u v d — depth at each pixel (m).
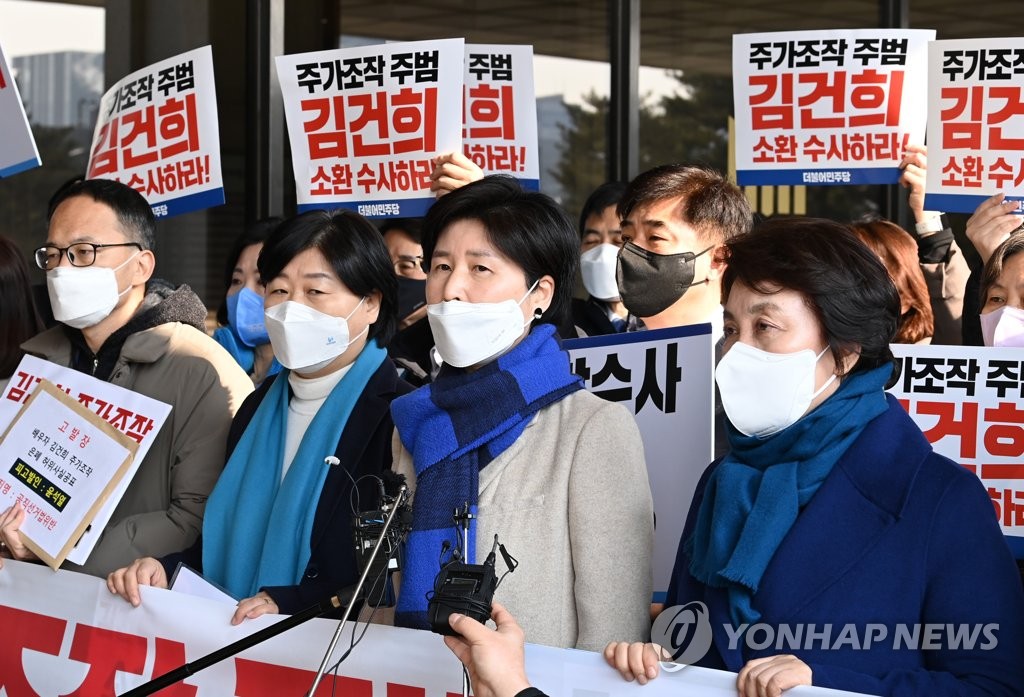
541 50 6.24
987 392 2.84
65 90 5.96
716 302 3.12
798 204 6.25
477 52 4.06
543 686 2.13
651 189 3.10
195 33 5.99
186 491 3.08
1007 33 6.46
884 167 3.88
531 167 4.07
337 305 2.84
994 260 3.14
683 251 3.06
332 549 2.67
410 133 3.77
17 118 3.81
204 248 5.98
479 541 2.28
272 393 3.00
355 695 2.39
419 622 2.30
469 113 4.07
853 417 2.11
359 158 3.82
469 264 2.39
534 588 2.24
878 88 3.86
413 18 6.14
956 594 1.97
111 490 2.87
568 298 2.47
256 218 5.98
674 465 2.74
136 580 2.71
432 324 2.42
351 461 2.74
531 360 2.38
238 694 2.54
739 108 3.96
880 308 2.12
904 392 2.90
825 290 2.10
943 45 3.48
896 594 2.00
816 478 2.09
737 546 2.09
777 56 3.92
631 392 2.79
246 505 2.86
